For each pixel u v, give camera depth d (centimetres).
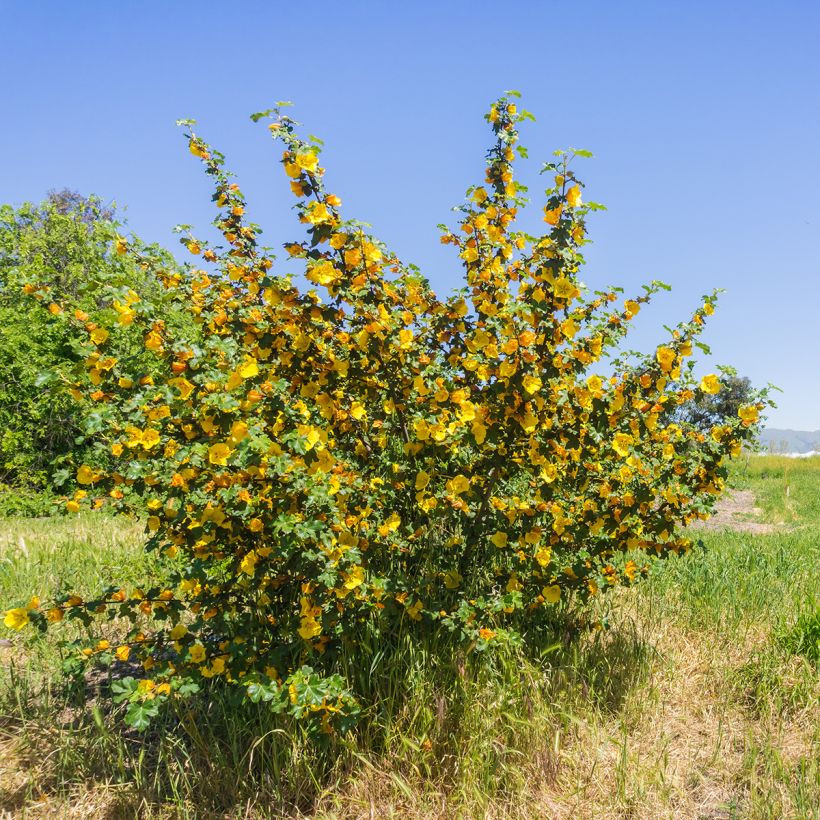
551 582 284
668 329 277
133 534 530
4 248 987
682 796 222
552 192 251
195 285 292
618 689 283
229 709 248
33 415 824
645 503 275
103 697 281
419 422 244
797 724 268
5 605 359
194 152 297
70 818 210
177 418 232
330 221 233
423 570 279
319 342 254
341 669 244
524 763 230
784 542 594
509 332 250
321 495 225
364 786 218
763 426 279
